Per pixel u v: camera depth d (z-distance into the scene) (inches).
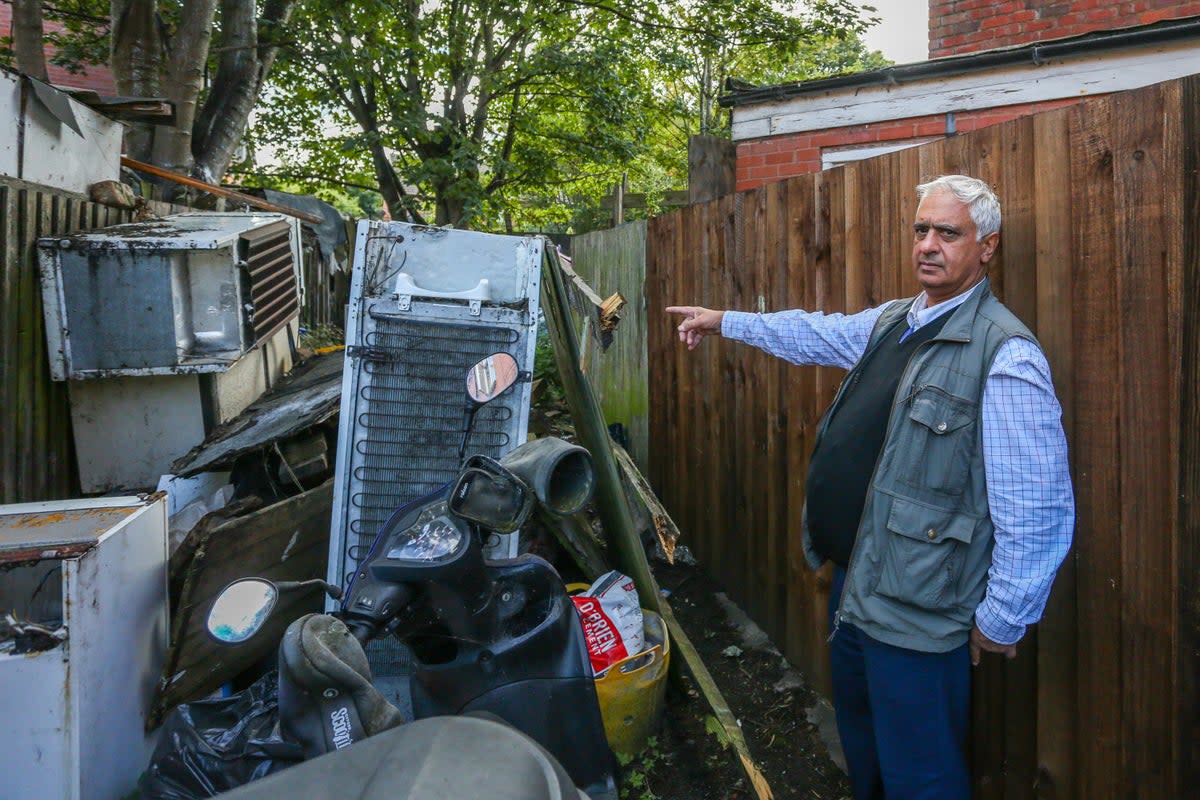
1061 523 77.6
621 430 265.7
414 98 569.6
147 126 322.7
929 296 89.2
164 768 86.2
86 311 152.9
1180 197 70.0
